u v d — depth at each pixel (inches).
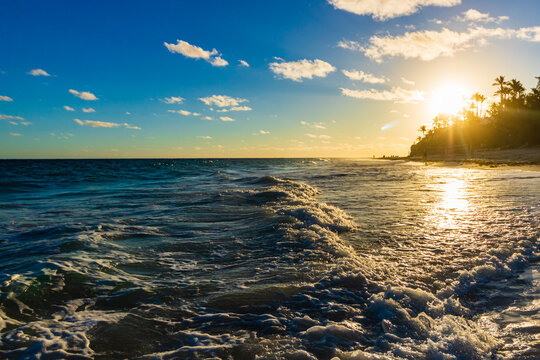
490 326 139.9
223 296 170.2
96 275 195.6
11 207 473.4
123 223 346.9
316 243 261.0
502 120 3117.6
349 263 213.9
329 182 887.7
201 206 458.9
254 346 126.3
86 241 267.6
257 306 159.6
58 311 153.6
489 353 119.0
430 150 4512.8
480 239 276.8
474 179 893.2
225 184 848.9
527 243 262.2
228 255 239.6
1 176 1242.6
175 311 155.3
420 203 478.9
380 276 195.3
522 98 3029.0
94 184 912.9
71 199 566.9
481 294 173.9
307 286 181.6
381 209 432.1
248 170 1775.3
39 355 119.1
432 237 285.4
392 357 116.0
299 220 342.6
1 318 144.5
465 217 368.5
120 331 137.1
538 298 167.6
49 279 184.4
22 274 189.5
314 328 137.8
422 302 159.2
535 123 2687.0
